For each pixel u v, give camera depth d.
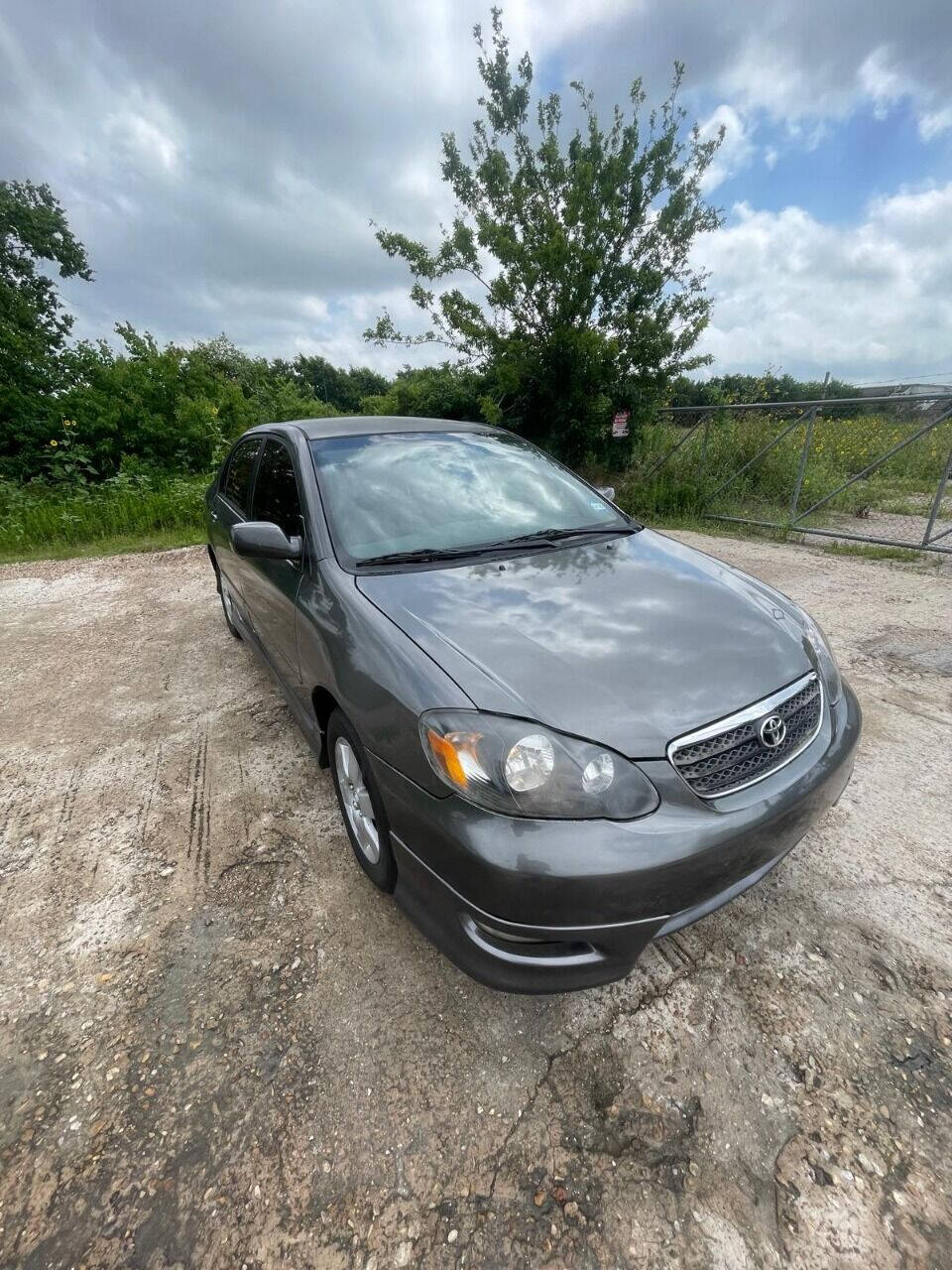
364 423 3.17
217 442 12.02
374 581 2.19
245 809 2.70
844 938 2.01
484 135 9.02
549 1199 1.40
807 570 6.09
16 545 7.78
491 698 1.62
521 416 10.09
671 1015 1.79
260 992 1.88
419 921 1.77
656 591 2.23
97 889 2.28
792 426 7.84
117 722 3.46
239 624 3.94
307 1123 1.55
